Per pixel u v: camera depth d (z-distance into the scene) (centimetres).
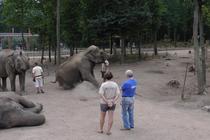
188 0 3397
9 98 1458
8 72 2355
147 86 2681
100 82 2680
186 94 2395
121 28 3809
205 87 2486
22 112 1442
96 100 2016
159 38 9219
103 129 1392
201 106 1964
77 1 4147
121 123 1484
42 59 4462
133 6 3800
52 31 4238
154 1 4497
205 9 3406
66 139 1263
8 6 4359
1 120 1392
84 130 1381
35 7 4319
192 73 3278
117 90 1316
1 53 2428
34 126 1451
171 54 5034
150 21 3950
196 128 1429
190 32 9331
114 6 3769
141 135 1320
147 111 1739
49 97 2128
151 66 3700
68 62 2509
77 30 4188
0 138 1279
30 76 3209
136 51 5956
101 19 3753
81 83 2406
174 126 1453
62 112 1708
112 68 3575
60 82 2492
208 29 7525
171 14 8088
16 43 7381
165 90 2603
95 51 2492
